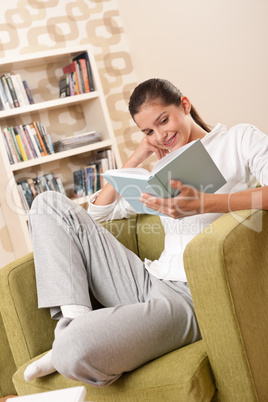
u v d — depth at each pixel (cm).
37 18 355
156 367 118
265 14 279
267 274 123
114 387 121
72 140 336
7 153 316
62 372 117
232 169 145
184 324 130
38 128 327
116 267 152
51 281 138
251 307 114
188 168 120
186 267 113
